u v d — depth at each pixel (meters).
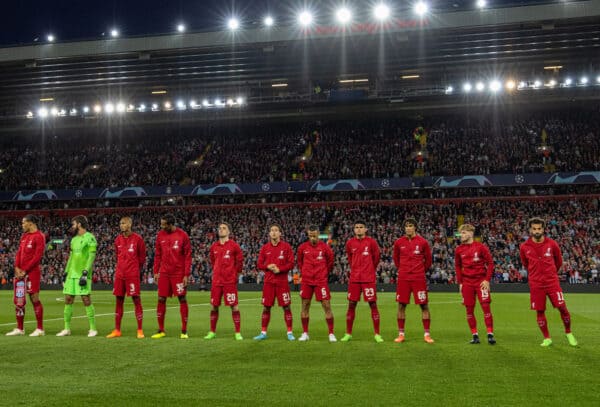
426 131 61.97
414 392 7.36
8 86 66.25
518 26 53.72
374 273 12.93
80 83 65.00
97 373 8.59
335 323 17.95
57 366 9.12
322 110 61.50
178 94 66.50
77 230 13.86
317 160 60.25
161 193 58.97
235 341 12.02
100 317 20.11
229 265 13.27
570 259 44.50
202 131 67.12
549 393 7.30
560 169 53.50
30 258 13.74
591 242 46.44
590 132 57.28
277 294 13.17
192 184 59.22
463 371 8.68
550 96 56.81
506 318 19.47
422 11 54.38
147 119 63.91
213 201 60.00
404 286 12.60
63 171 63.81
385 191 57.16
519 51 56.53
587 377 8.25
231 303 13.09
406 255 12.70
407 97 58.91
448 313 21.66
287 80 63.47
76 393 7.35
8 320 18.73
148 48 59.75
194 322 18.11
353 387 7.64
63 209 60.28
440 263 45.72
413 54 58.09
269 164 60.66
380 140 61.81
